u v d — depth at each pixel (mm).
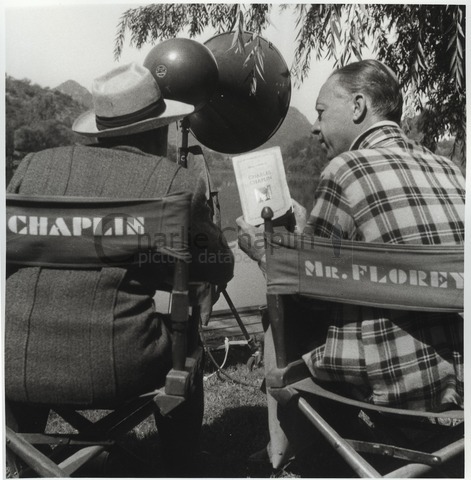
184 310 1659
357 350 1728
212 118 3340
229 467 2393
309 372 1913
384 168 1755
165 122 1787
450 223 1743
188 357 1814
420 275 1646
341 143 1979
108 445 1710
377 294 1671
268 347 2037
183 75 2863
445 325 1734
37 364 1633
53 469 1627
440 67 2959
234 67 3156
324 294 1723
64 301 1629
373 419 2020
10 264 1672
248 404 3119
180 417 2096
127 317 1650
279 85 3240
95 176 1722
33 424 1877
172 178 1723
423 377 1677
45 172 1738
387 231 1708
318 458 2477
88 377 1627
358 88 1916
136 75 1820
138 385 1691
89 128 1889
